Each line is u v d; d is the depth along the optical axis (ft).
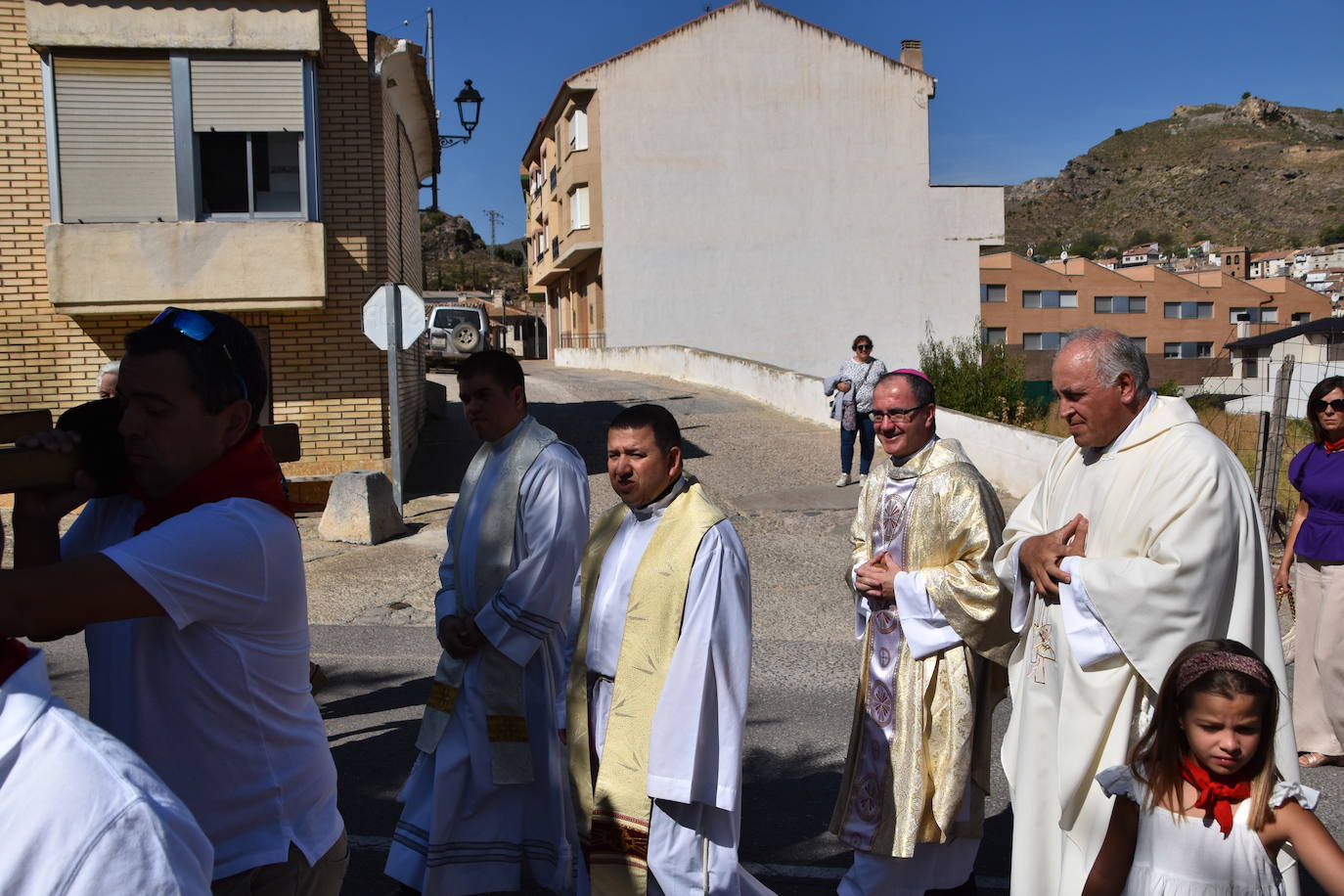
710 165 116.67
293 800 6.89
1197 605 9.66
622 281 115.85
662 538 10.62
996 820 15.29
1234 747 7.57
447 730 12.29
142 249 38.55
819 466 46.50
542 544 12.10
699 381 85.40
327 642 24.26
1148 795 8.01
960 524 12.08
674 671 10.13
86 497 6.82
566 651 11.73
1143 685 9.98
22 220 39.27
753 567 30.91
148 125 39.01
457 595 12.69
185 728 6.39
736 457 48.78
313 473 41.34
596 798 10.52
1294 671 17.89
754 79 116.47
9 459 6.14
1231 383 105.50
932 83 118.42
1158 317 215.92
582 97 116.57
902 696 12.14
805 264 118.01
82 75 38.50
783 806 15.64
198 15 38.47
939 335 119.96
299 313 41.06
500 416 12.85
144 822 4.20
